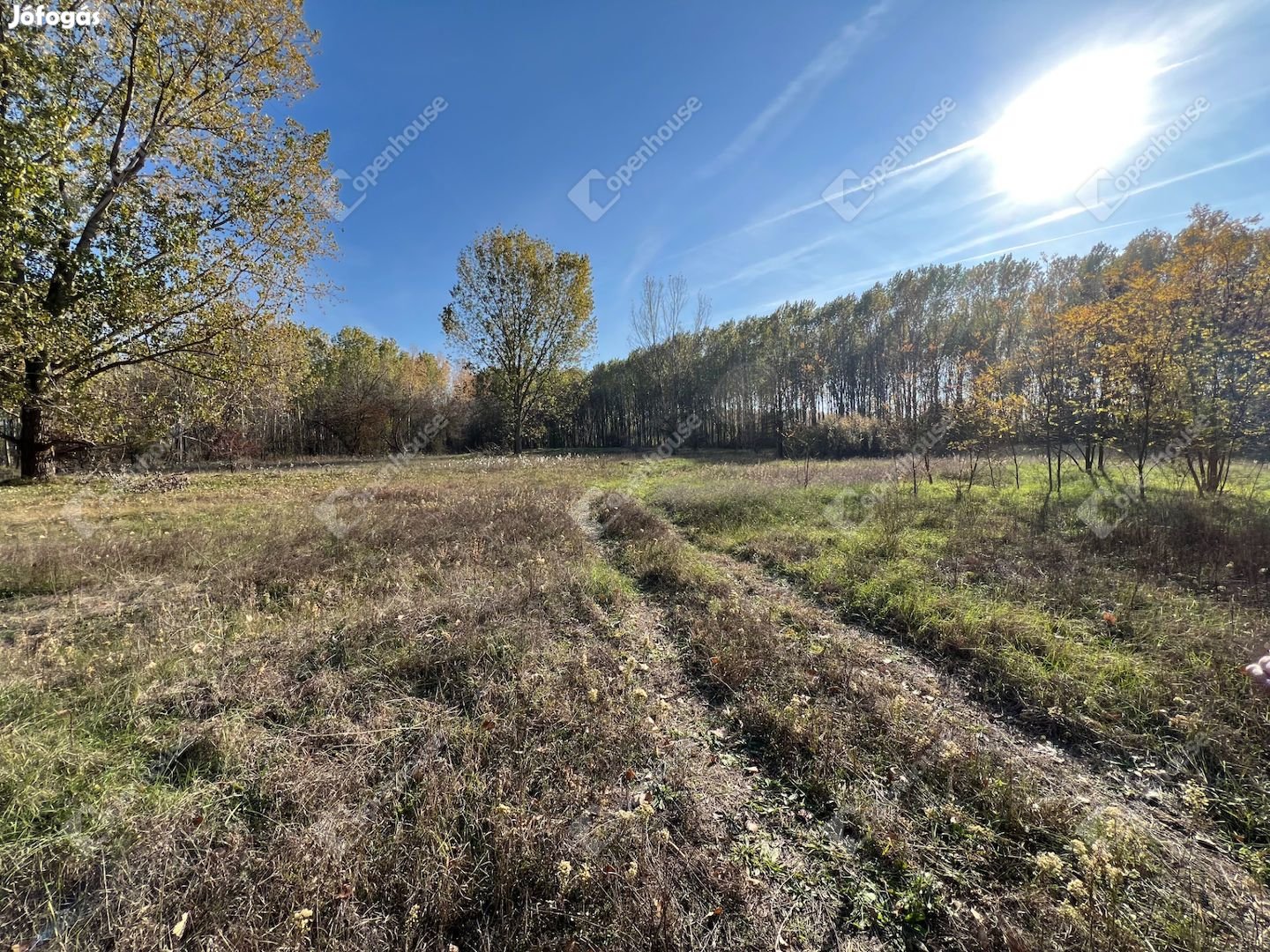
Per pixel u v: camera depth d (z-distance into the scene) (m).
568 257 26.33
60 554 5.55
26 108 9.07
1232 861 2.01
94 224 11.02
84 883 1.85
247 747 2.57
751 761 2.69
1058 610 4.28
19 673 3.13
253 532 7.14
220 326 12.16
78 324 10.83
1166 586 4.56
